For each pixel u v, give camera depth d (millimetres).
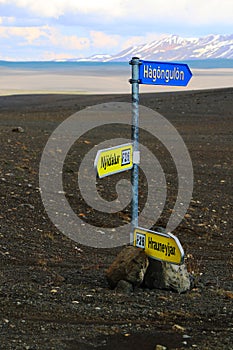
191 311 5816
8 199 10664
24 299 5914
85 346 4855
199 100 33312
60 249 8570
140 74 6340
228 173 14953
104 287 6582
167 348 4863
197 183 13695
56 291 6254
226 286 7105
